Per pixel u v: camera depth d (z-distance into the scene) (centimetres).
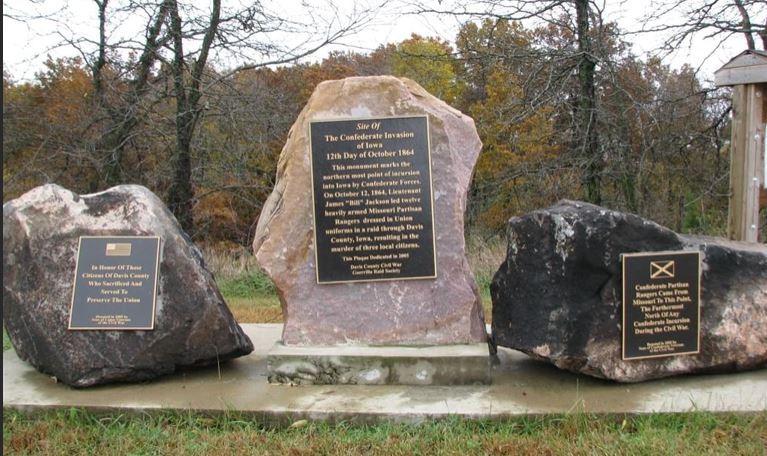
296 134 473
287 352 449
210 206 1530
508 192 1282
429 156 467
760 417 384
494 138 1296
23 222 451
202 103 1333
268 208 489
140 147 1417
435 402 410
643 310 433
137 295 441
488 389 433
